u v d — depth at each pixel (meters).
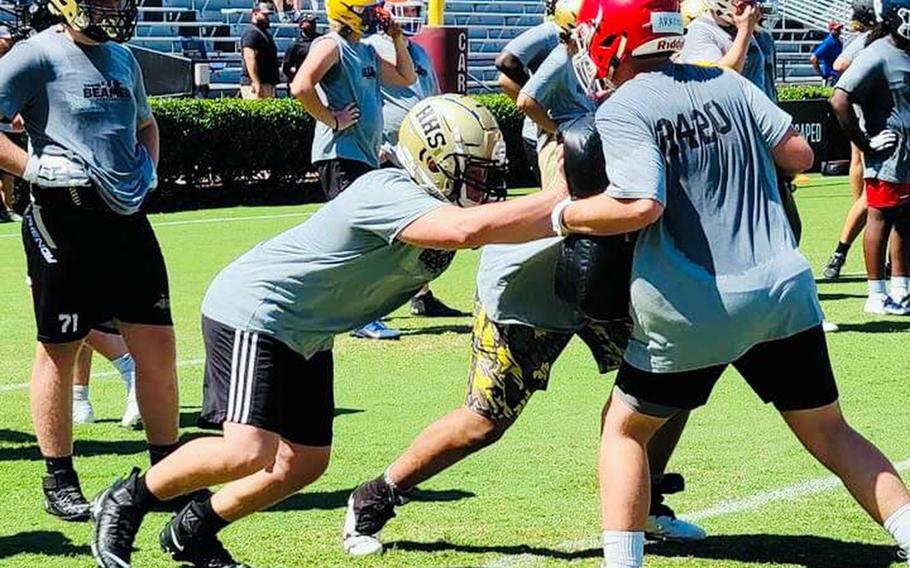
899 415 7.87
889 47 10.49
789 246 4.73
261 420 4.94
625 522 4.73
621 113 4.59
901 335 10.25
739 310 4.57
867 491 4.83
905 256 11.03
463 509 6.23
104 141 6.04
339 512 6.25
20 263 14.70
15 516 6.24
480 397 5.45
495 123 4.68
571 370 9.28
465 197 4.61
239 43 28.92
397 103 10.50
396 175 4.71
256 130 20.92
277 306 4.91
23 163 5.97
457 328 10.98
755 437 7.44
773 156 4.83
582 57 4.89
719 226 4.62
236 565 5.40
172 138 20.11
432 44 20.66
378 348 10.18
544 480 6.68
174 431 6.30
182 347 10.34
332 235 4.80
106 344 7.80
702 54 9.23
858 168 12.63
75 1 5.89
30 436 7.67
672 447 5.62
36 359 6.22
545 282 5.32
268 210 20.03
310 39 21.25
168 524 5.47
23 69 5.96
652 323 4.61
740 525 5.96
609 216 4.47
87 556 5.67
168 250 15.73
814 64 29.69
